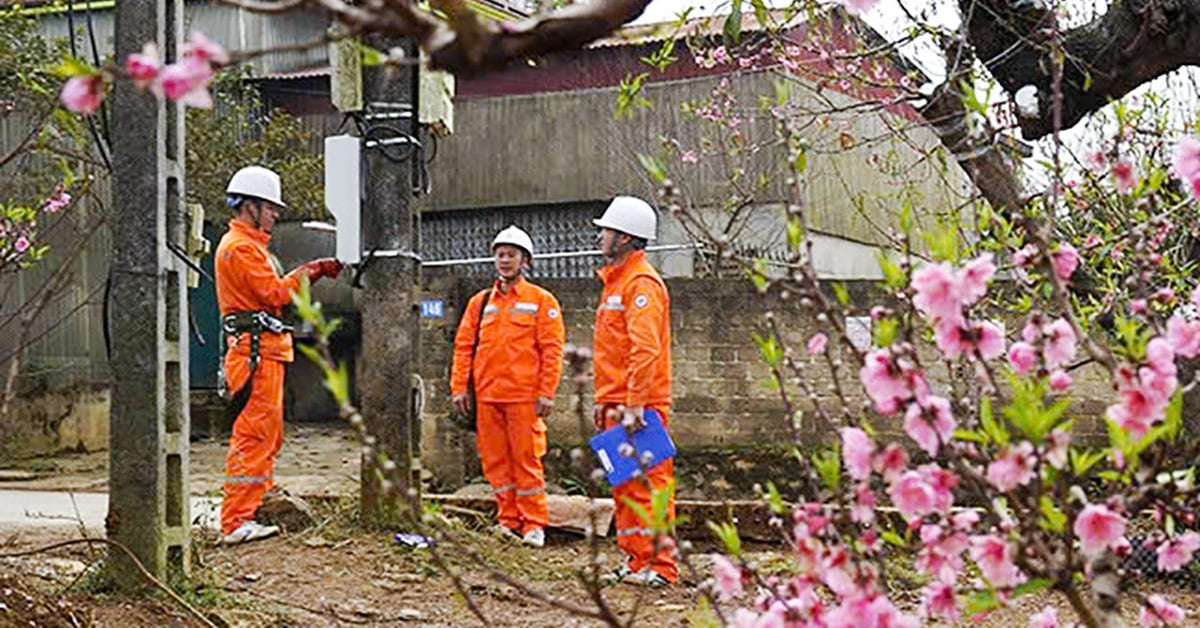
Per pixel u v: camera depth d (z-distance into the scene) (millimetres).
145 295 5668
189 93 1575
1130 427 2057
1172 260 4504
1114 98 4449
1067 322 2258
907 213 2402
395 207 8320
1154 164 4812
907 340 2174
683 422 12367
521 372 8367
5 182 10039
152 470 5656
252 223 7742
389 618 6301
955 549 2188
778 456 12055
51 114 5473
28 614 4926
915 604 4406
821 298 2328
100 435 16281
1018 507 2125
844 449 2184
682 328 12367
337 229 8086
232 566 7051
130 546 5625
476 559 2455
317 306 2055
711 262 12602
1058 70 2920
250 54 1587
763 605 2479
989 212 3062
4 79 9320
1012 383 2160
